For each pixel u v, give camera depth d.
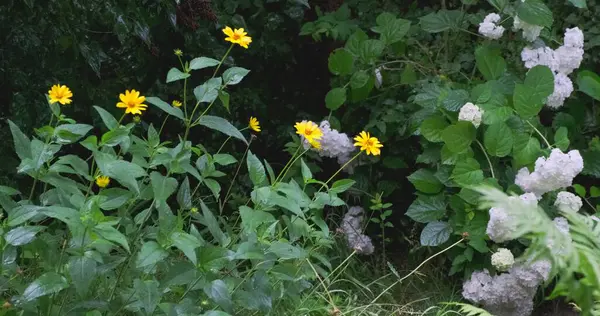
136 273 3.09
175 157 3.05
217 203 5.09
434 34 5.39
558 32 5.15
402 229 5.10
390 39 5.00
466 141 4.32
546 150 4.29
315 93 5.67
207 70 5.14
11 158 4.50
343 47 5.45
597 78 4.77
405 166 4.94
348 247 4.82
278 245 3.21
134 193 3.08
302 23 5.75
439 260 4.64
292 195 3.17
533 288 4.23
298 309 3.72
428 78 4.85
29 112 4.48
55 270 2.88
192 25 4.81
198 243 2.77
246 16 5.38
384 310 4.07
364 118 5.12
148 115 5.05
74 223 2.62
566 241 2.10
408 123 4.81
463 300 4.45
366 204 5.03
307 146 4.80
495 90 4.40
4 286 2.82
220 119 3.08
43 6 4.39
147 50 4.95
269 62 5.46
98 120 4.79
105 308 2.81
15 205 2.91
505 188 4.39
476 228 4.27
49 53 4.52
